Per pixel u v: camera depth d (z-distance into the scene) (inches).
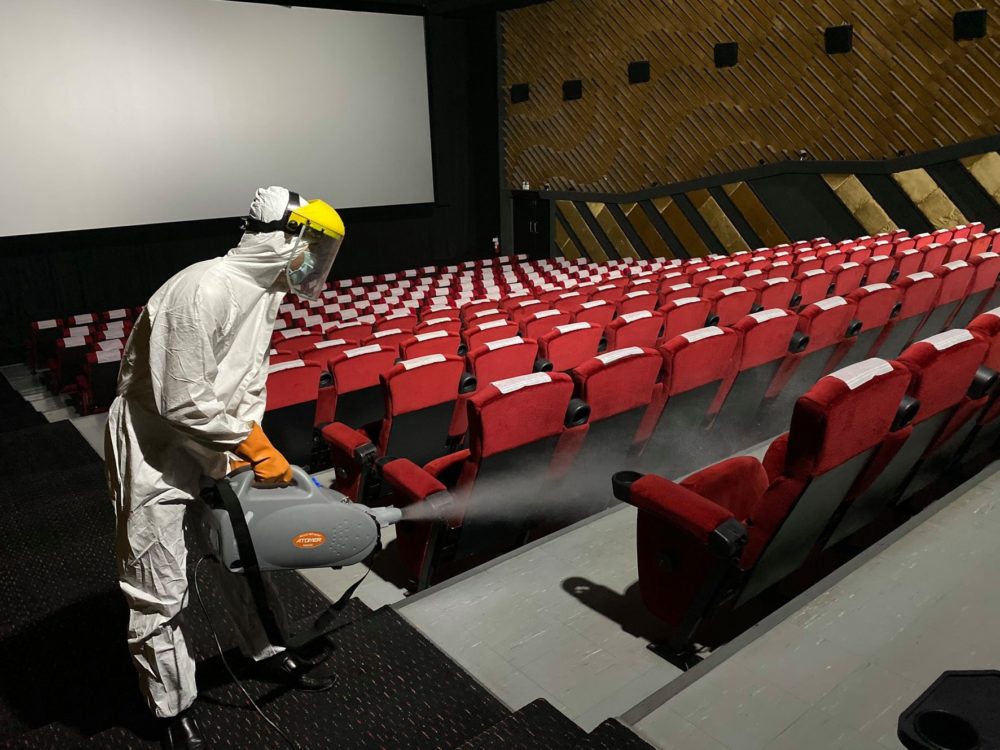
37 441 187.8
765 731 56.4
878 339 153.4
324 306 339.6
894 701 58.6
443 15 576.1
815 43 412.8
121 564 62.4
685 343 107.4
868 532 102.1
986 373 87.3
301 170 529.7
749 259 309.9
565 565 91.7
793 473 68.6
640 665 74.5
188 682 64.4
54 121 434.0
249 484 61.6
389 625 78.7
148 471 60.1
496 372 130.0
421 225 623.2
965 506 86.6
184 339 54.6
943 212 380.5
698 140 476.7
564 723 59.9
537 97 565.0
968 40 361.4
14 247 455.8
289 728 65.9
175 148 476.1
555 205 561.9
